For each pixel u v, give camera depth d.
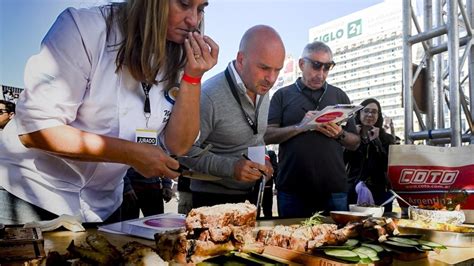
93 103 1.35
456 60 3.12
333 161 2.60
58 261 0.84
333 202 2.62
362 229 1.09
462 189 1.54
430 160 1.62
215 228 0.99
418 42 3.48
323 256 0.95
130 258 0.83
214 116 2.09
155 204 2.59
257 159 1.83
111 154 1.24
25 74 1.21
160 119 1.53
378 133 3.03
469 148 1.59
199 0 1.39
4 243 0.93
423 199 1.60
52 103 1.20
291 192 2.61
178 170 1.30
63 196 1.42
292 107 2.75
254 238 1.12
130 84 1.41
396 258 1.01
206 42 1.49
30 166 1.39
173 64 1.54
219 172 1.91
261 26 2.16
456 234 1.18
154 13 1.27
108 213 1.57
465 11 3.21
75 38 1.24
